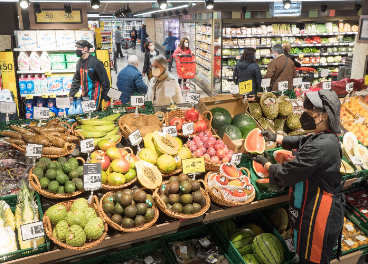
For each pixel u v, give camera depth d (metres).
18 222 2.21
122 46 19.33
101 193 2.48
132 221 2.15
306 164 2.12
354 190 3.52
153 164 2.60
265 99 3.43
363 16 5.67
